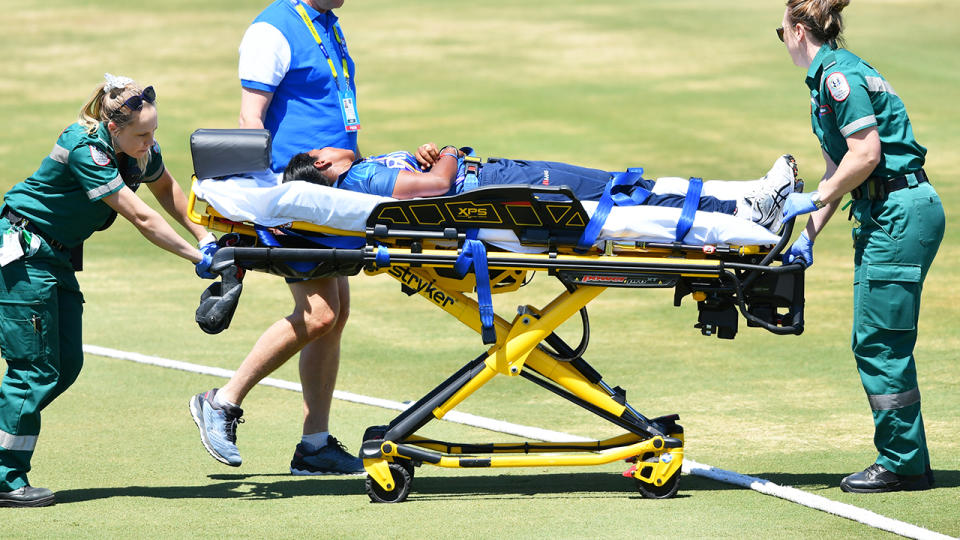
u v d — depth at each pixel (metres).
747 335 31.36
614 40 95.19
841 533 16.55
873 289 18.48
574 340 31.20
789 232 18.03
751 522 17.16
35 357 18.12
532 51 91.69
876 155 17.83
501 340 18.94
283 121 20.48
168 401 25.42
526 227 18.23
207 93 78.88
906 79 77.88
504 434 22.86
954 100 72.31
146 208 18.02
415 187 18.64
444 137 65.88
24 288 17.97
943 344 29.38
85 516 17.72
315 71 20.39
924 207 18.30
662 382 26.77
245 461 21.34
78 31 99.69
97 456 21.38
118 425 23.53
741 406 24.59
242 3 113.12
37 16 106.31
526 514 17.86
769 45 92.19
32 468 20.55
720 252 18.08
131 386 26.67
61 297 18.70
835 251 42.88
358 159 19.73
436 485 19.92
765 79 81.06
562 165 19.39
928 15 100.44
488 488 19.66
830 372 27.36
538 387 26.89
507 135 66.31
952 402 24.30
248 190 18.25
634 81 80.94
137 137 17.92
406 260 18.16
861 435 22.31
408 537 16.69
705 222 18.02
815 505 17.77
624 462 21.45
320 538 16.66
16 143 66.19
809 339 30.69
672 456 18.56
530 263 18.12
